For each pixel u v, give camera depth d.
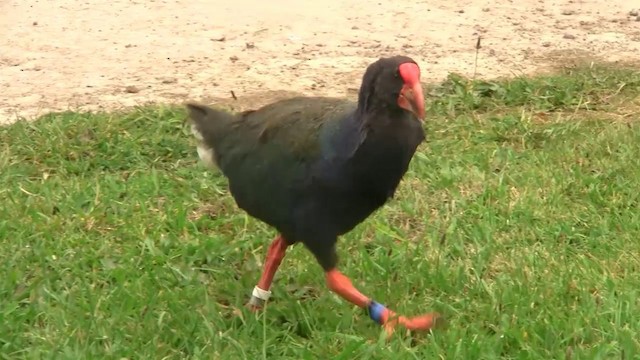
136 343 6.28
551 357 6.08
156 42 12.20
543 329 6.34
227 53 11.90
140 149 9.27
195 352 6.14
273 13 13.18
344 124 5.82
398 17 13.10
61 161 9.05
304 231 6.09
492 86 10.59
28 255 7.43
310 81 11.05
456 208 8.22
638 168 8.79
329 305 6.80
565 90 10.55
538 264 7.23
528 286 6.87
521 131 9.64
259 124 6.26
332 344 6.32
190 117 6.70
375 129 5.68
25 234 7.71
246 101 10.48
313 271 7.18
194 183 8.65
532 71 11.30
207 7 13.38
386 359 6.05
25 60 11.62
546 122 9.95
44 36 12.33
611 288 6.81
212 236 7.79
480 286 6.93
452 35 12.51
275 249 6.68
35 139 9.35
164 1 13.58
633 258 7.29
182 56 11.80
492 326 6.45
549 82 10.69
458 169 8.84
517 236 7.72
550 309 6.57
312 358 6.11
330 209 5.96
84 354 6.08
